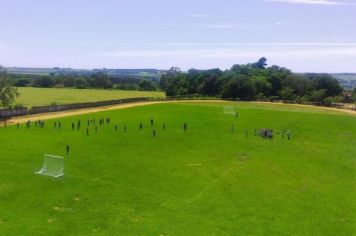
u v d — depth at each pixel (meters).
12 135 64.81
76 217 32.03
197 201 36.59
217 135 69.69
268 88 166.75
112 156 52.25
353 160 54.88
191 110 107.69
